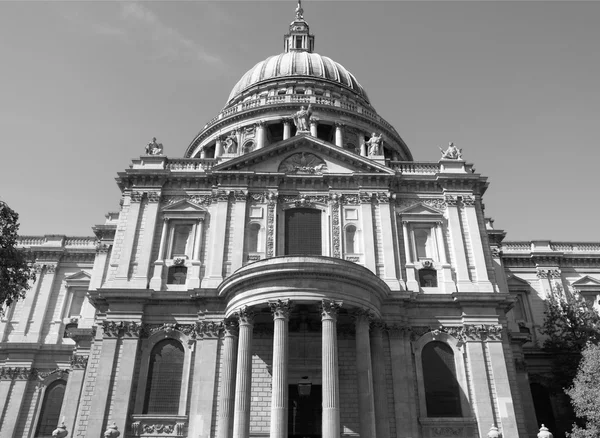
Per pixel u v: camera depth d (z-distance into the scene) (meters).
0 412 50.88
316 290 33.03
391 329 37.31
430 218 42.94
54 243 60.59
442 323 38.47
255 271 33.84
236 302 34.59
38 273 58.59
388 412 34.78
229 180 43.19
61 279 58.94
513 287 57.47
